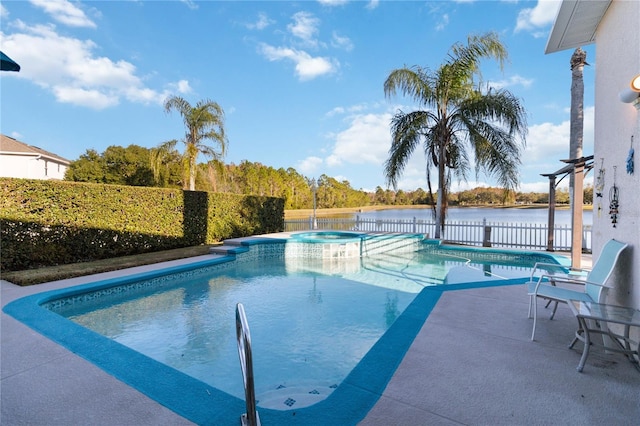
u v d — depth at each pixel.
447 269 8.52
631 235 3.08
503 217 15.55
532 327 3.62
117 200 8.59
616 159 3.49
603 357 2.88
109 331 4.41
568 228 9.81
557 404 2.19
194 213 10.79
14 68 2.62
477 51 10.51
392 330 3.53
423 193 26.98
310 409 2.17
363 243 10.67
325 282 7.13
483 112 10.34
